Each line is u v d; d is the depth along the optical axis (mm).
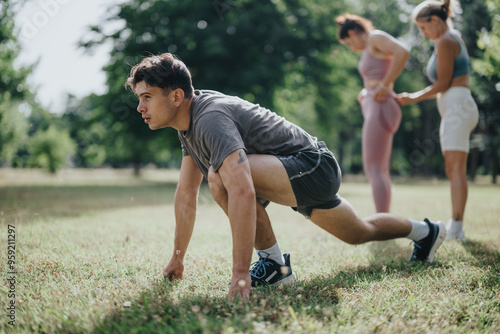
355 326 1470
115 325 1438
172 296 1818
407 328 1477
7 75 6980
